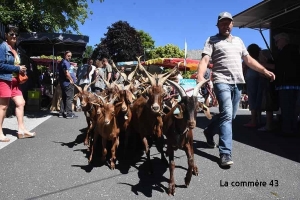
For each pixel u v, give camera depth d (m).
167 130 4.08
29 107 12.12
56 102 12.20
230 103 5.00
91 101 5.77
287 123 6.79
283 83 6.67
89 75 10.44
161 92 4.66
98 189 4.04
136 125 5.36
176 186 4.15
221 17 5.03
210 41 5.22
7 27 6.76
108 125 4.88
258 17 8.59
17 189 4.04
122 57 26.36
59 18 12.66
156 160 5.39
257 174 4.53
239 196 3.81
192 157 4.12
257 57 7.69
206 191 3.97
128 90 5.55
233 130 7.64
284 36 6.88
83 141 6.70
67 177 4.49
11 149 5.98
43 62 23.47
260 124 8.30
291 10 7.53
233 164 5.00
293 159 5.14
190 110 3.71
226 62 5.07
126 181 4.34
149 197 3.79
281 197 3.76
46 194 3.88
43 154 5.66
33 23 19.20
